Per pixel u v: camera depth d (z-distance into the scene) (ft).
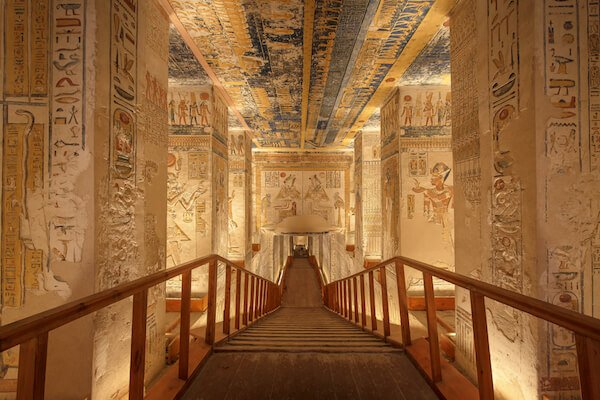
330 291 34.40
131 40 10.93
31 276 8.81
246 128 36.99
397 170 24.27
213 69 20.85
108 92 9.59
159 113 13.61
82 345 8.71
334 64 19.98
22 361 4.49
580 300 8.91
